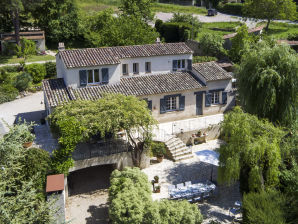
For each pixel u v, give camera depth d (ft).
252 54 75.20
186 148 82.38
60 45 92.53
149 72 96.32
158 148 78.18
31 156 59.21
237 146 59.31
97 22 193.26
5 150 41.60
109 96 73.15
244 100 76.43
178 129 87.71
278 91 71.61
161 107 90.68
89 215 61.87
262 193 53.31
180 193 64.18
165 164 78.43
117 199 54.85
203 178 73.10
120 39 137.90
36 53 177.68
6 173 42.14
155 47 99.30
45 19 193.98
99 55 89.56
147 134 71.77
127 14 187.32
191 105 95.50
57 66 98.27
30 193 41.45
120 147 72.02
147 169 75.97
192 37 178.50
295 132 67.67
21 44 173.47
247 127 59.06
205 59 142.51
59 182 57.62
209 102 97.60
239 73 78.28
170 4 297.53
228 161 58.80
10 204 39.34
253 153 57.26
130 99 71.97
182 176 73.51
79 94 82.58
